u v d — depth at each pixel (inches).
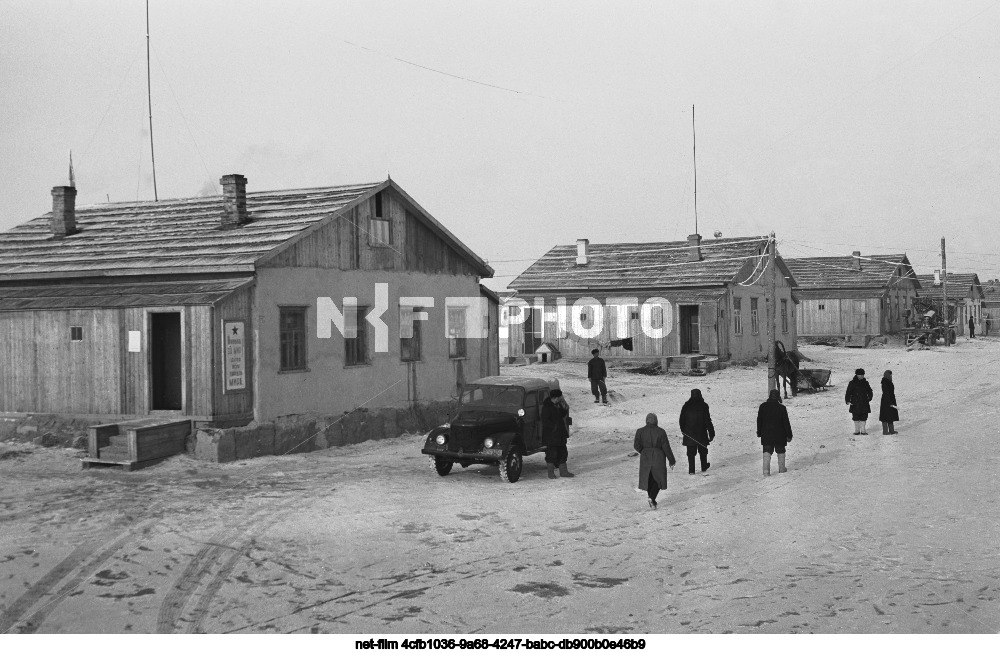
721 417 1074.1
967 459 725.3
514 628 363.6
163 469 721.6
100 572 440.5
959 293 3216.0
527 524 547.2
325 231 896.3
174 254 858.8
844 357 2010.3
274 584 424.5
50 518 548.1
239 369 791.1
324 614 382.6
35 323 838.5
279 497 618.5
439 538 511.5
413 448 893.2
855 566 442.6
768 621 365.7
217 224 938.1
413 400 1026.7
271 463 765.9
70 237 1000.9
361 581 430.0
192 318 773.3
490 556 474.3
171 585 422.3
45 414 829.8
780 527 526.9
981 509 552.7
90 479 681.6
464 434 701.3
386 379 983.6
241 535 511.2
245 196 940.6
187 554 472.7
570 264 1909.4
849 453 784.3
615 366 1684.3
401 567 453.4
